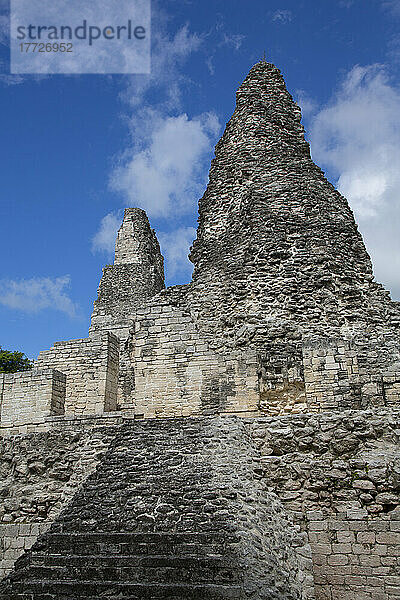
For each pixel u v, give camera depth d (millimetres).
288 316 21031
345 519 13125
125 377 25922
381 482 13148
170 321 19156
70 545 10703
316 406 16531
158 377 18609
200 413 17797
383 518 12898
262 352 18047
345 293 21672
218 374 18000
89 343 21547
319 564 12836
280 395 17500
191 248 25625
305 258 22281
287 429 14555
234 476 12609
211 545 10188
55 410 19438
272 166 25609
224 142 27703
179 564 9719
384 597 12258
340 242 22859
